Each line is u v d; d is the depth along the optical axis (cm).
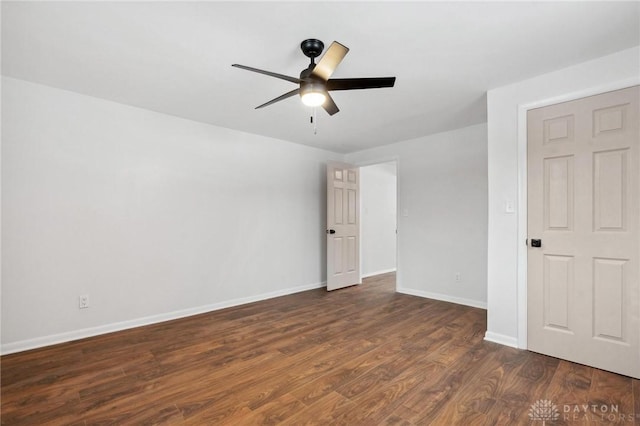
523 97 251
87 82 257
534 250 245
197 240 355
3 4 160
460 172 391
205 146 363
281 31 186
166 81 254
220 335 286
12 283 248
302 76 193
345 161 535
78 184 278
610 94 213
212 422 164
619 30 185
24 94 254
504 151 261
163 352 250
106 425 163
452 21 177
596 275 218
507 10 168
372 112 327
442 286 408
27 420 166
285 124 370
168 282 331
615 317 210
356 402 182
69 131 274
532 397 185
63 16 171
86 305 281
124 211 303
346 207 498
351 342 269
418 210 433
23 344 252
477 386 197
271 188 429
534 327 245
